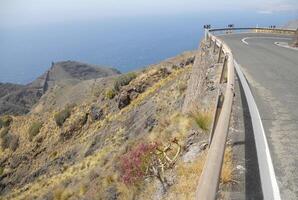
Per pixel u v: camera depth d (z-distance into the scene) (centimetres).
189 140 983
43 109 9125
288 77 1566
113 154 2288
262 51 2652
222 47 1870
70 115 5084
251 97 1196
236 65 1956
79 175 2534
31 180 4281
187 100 2189
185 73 3172
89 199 1465
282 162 693
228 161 695
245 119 948
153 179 1001
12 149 5562
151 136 1515
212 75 1519
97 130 4103
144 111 3306
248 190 591
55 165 4106
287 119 966
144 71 4669
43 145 5038
